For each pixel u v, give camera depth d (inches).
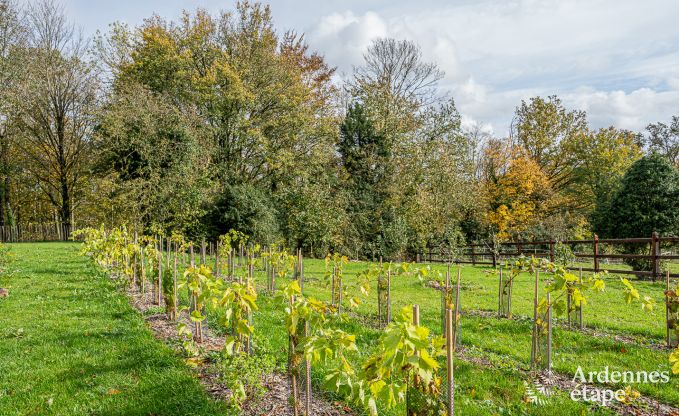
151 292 365.1
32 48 1004.6
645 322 308.3
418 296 410.3
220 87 954.7
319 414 152.3
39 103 1028.5
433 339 116.9
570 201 1214.3
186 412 151.6
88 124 1024.2
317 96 1177.4
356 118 1029.2
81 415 152.7
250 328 149.9
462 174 965.8
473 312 343.6
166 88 957.8
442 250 843.4
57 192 1237.1
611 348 247.1
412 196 908.6
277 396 165.5
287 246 855.1
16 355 210.1
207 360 201.8
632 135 1352.1
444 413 114.9
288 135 1002.1
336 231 833.5
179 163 796.6
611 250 697.6
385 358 95.0
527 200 992.9
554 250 644.7
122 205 707.4
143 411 153.5
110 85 1042.7
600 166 1256.8
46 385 176.1
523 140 1310.3
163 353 207.6
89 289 370.6
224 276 485.7
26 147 1136.2
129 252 370.6
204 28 981.8
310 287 436.1
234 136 991.6
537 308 206.8
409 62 1109.1
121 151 794.8
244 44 973.2
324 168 1008.2
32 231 1104.2
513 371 204.5
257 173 1040.8
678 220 641.6
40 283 397.1
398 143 999.6
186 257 606.9
